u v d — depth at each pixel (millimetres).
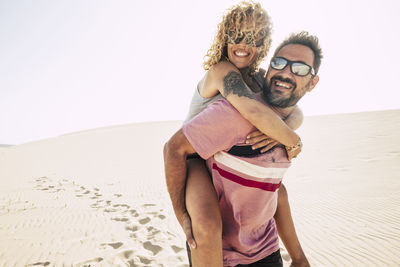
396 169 12258
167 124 55000
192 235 1261
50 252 6352
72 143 38031
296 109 1746
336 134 24781
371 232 6723
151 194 11641
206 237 1207
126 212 9195
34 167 21406
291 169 14406
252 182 1337
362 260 5582
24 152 32562
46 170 19562
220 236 1238
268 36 1579
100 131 50125
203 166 1482
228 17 1528
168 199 10680
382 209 8055
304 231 7152
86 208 9797
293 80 1332
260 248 1488
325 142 21719
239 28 1479
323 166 14430
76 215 9062
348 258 5699
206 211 1243
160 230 7398
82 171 18453
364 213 7906
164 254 5992
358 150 17391
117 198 11172
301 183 11688
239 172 1332
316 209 8586
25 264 5832
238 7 1525
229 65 1518
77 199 11172
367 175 11867
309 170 13844
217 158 1372
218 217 1261
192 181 1377
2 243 6926
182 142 1375
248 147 1332
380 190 9727
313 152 18438
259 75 1855
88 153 28594
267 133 1298
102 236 7188
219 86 1463
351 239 6488
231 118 1304
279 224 1782
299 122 1669
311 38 1362
